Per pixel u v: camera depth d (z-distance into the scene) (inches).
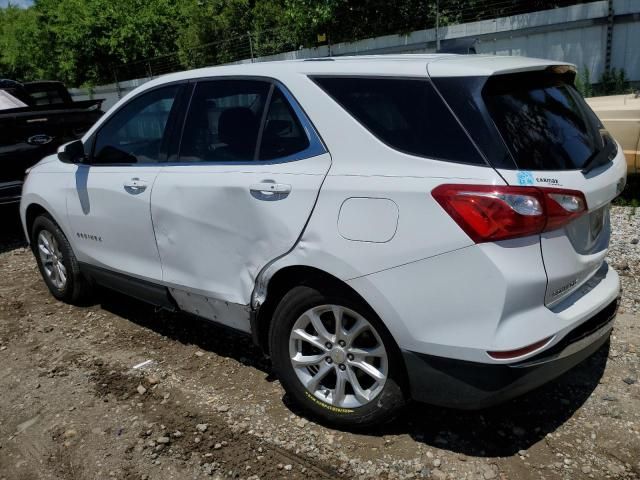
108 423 131.0
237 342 165.9
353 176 110.0
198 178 135.9
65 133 282.5
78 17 790.5
